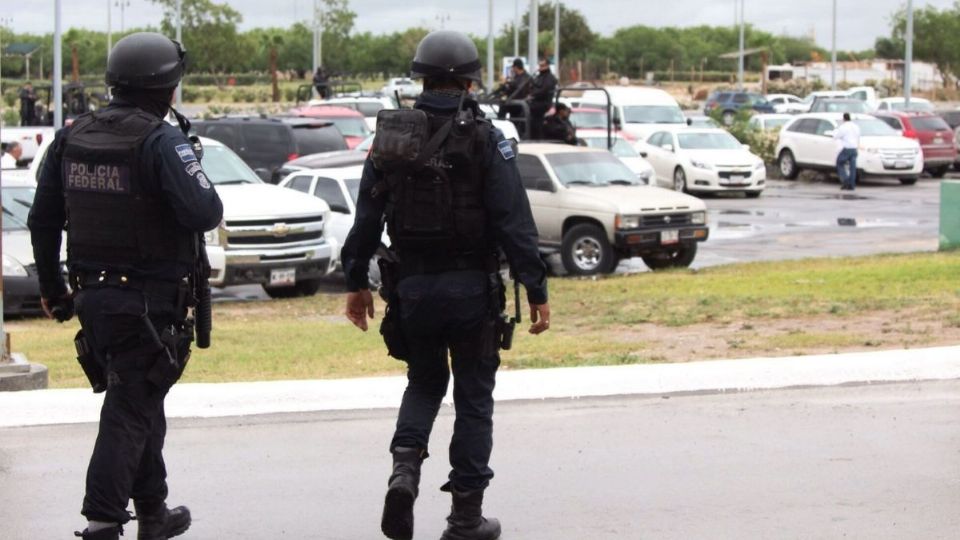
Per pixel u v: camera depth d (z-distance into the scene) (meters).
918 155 50.66
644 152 47.84
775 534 8.37
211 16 104.69
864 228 35.22
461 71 7.61
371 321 19.72
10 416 11.26
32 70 110.31
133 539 8.36
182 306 7.41
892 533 8.36
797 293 20.16
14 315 21.02
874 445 10.38
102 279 7.25
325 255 23.75
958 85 125.38
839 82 126.19
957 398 11.91
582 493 9.25
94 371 7.55
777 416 11.33
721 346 15.25
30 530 8.57
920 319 16.69
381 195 7.67
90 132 7.30
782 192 48.34
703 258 29.14
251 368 14.48
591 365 13.91
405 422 7.82
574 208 26.66
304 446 10.56
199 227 7.23
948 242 28.11
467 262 7.66
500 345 7.80
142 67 7.36
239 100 95.12
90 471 7.30
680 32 169.50
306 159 30.59
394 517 7.54
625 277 25.44
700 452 10.25
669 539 8.30
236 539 8.38
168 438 10.78
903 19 124.06
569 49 114.12
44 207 7.54
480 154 7.48
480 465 7.89
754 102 89.44
